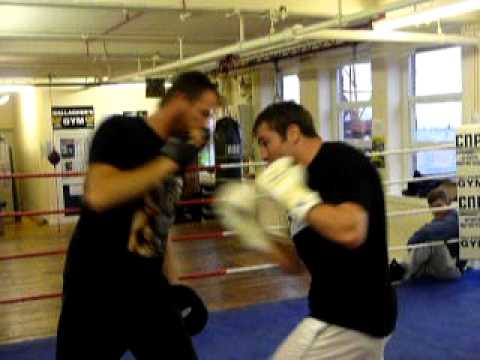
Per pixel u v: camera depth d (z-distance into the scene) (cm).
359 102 701
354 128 715
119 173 166
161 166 161
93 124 1052
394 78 635
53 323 456
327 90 745
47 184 1046
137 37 681
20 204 1226
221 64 720
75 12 539
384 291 168
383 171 647
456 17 488
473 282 467
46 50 704
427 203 535
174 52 757
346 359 169
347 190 157
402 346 344
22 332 432
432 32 545
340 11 409
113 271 184
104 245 182
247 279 562
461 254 457
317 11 466
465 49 528
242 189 180
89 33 657
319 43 647
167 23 608
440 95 592
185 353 198
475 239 453
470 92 527
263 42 470
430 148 450
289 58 747
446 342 348
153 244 188
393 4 365
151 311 192
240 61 772
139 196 172
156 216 188
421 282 470
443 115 593
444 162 597
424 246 465
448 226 471
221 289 526
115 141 172
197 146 173
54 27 614
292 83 831
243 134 841
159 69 689
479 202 448
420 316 393
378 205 163
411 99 630
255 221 180
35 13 543
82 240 183
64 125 1035
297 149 168
